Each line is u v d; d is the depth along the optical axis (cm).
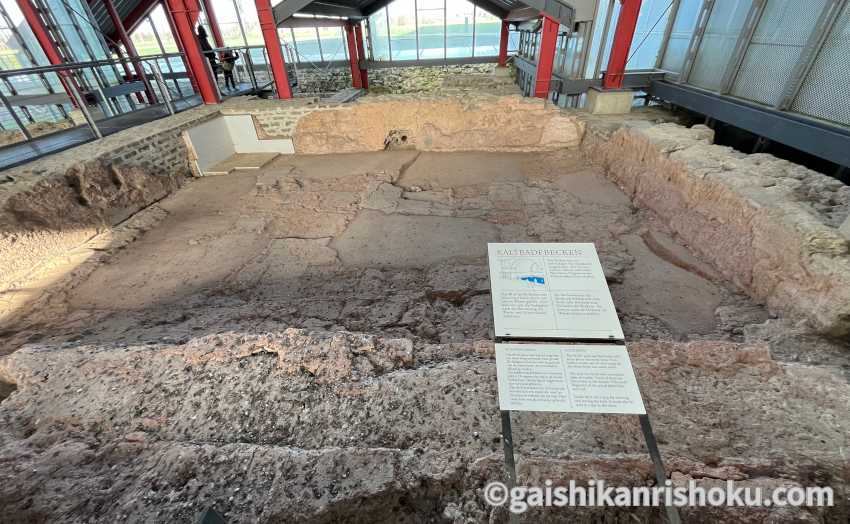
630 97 561
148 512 109
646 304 248
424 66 1268
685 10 609
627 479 110
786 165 282
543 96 595
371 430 135
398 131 574
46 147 407
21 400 157
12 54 782
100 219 376
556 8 527
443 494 113
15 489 119
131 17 906
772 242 225
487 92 576
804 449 121
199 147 522
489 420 134
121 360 172
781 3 418
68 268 326
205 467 121
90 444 136
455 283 286
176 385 159
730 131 528
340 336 177
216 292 295
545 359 114
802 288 204
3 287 298
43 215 329
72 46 739
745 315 228
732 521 100
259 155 587
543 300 126
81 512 111
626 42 539
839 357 178
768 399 141
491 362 159
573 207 382
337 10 802
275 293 290
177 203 445
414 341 192
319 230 374
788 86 402
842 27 354
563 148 548
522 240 335
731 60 484
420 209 403
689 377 152
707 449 122
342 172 511
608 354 114
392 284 293
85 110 418
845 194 238
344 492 112
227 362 167
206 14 879
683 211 312
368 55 1345
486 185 451
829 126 359
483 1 1116
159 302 285
